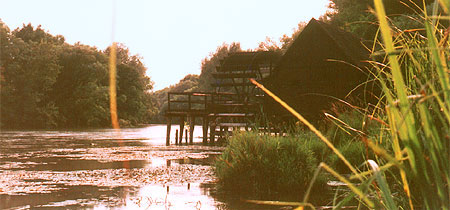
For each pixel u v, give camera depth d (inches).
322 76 962.7
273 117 958.4
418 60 66.4
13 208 322.7
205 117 1205.1
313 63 973.8
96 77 3203.7
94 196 374.0
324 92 954.1
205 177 494.6
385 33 41.0
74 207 324.5
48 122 2888.8
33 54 2938.0
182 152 861.2
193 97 3388.3
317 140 458.0
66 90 3149.6
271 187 390.3
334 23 1334.9
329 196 336.5
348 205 236.2
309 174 386.0
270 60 1259.8
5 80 2797.7
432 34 44.7
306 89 971.9
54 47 3061.0
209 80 3090.6
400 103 42.4
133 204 332.5
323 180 375.2
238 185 401.4
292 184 385.7
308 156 404.2
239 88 1895.9
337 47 951.6
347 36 1043.9
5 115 2728.8
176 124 3804.1
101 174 525.3
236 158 414.3
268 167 397.4
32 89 2876.5
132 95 3673.7
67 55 3174.2
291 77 1002.7
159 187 423.5
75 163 656.4
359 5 1317.7
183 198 355.6
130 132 2086.6
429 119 44.6
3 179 485.4
